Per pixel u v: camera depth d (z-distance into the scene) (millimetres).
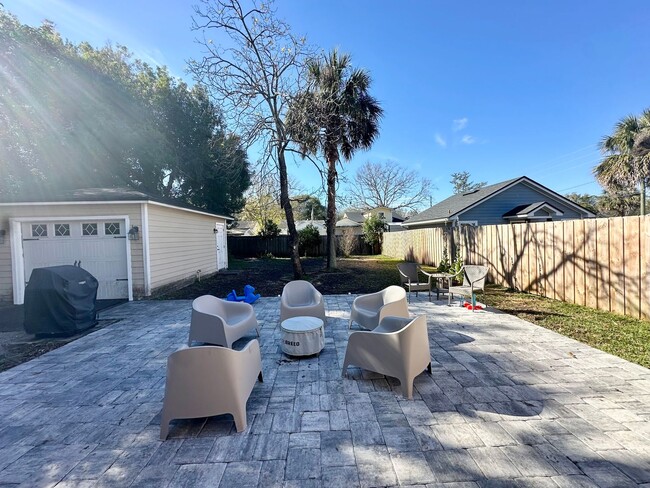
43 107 9703
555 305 5750
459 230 10023
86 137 10828
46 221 7188
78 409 2617
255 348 2885
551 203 14766
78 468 1908
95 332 4758
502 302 6168
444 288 6719
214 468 1880
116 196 7297
